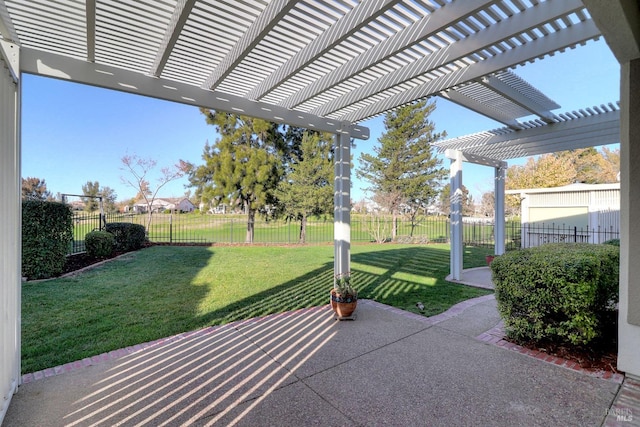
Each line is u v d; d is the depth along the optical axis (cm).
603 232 934
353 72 343
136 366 290
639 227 256
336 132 500
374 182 1691
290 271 723
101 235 865
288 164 1415
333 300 415
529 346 328
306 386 256
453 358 304
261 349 326
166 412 223
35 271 619
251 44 280
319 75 387
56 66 282
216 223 1529
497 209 852
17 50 253
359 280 641
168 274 680
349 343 340
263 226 1483
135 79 326
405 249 1164
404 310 454
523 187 1761
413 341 345
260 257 930
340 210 505
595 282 297
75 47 295
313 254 1002
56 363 295
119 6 244
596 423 207
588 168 1783
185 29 281
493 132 642
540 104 514
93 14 230
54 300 489
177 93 353
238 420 214
